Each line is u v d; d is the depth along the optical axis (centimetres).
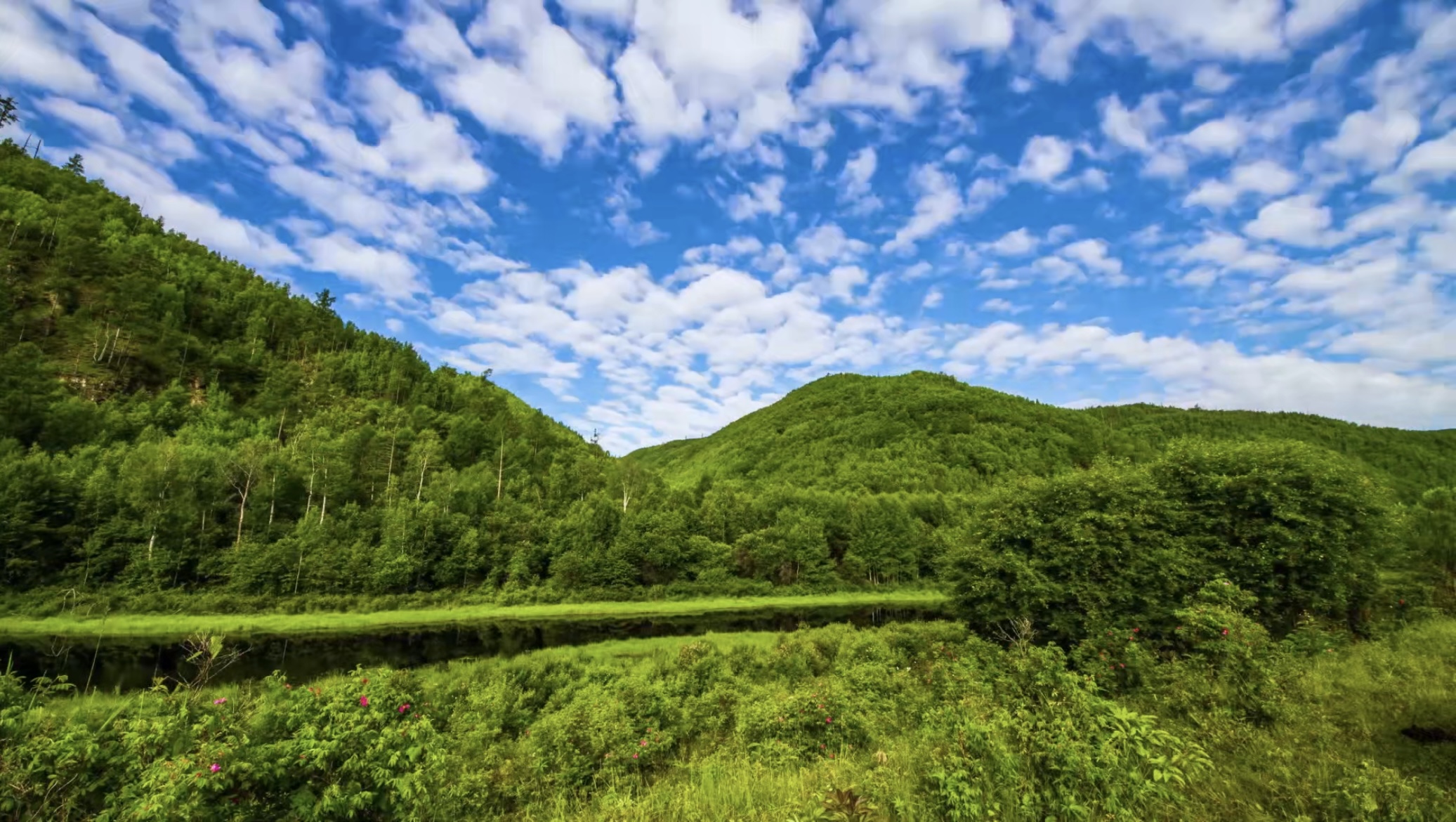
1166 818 514
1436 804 472
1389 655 1121
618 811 734
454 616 6188
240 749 502
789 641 2869
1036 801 522
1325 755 604
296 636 5056
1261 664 875
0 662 3706
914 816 532
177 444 7512
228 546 6600
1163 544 1909
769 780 783
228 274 15738
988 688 991
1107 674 1180
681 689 1766
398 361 14775
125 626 5084
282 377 12194
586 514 8238
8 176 13675
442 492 8356
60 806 468
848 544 9469
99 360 10050
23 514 5553
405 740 588
